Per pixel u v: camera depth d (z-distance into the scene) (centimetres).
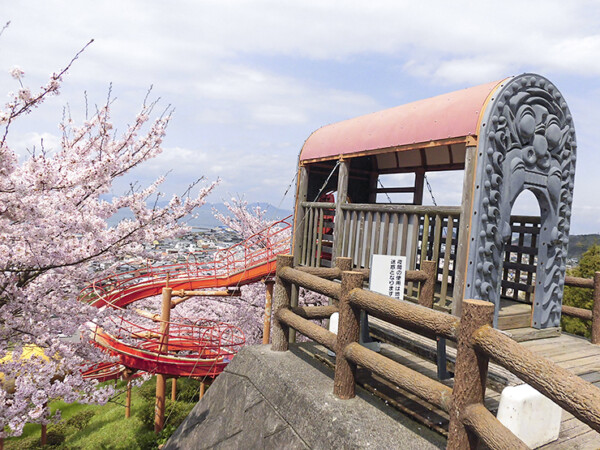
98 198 552
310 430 283
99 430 1077
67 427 1107
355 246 522
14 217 427
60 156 554
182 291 1041
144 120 599
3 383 556
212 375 1025
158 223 587
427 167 670
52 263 496
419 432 255
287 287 411
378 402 296
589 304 1578
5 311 504
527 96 382
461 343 202
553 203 415
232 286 1078
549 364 159
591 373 332
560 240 423
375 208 482
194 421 417
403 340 361
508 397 231
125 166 568
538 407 234
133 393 1349
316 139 615
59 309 555
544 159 400
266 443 312
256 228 1434
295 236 640
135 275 1056
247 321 1328
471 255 359
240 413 366
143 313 1076
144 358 928
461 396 200
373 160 746
